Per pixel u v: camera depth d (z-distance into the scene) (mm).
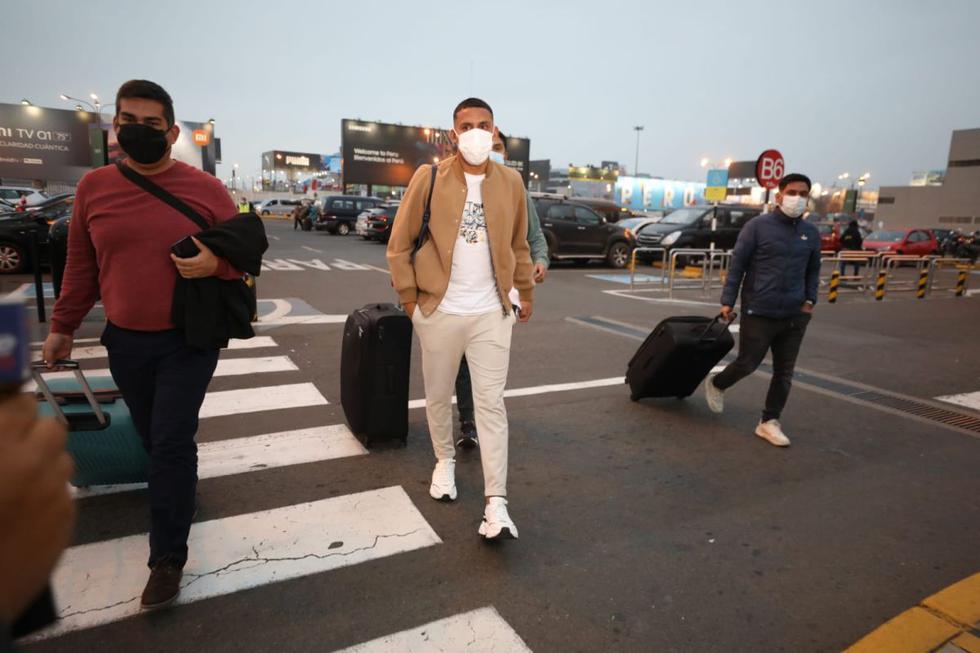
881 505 3510
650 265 18719
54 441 695
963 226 53594
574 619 2426
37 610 775
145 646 2197
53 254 7441
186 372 2385
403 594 2539
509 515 3242
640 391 5016
